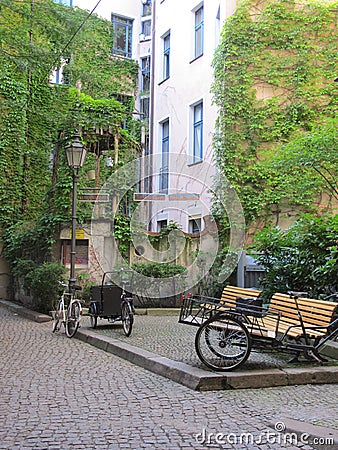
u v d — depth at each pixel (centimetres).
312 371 670
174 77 2036
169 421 499
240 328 693
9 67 1850
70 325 1063
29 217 1984
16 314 1488
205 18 1866
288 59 1658
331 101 1641
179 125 1978
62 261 1546
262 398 591
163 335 1023
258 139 1642
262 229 1596
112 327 1148
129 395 594
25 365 768
